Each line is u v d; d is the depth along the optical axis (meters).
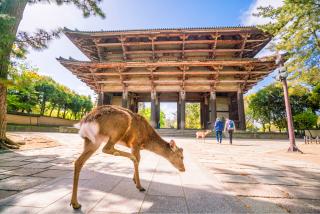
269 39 22.22
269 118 29.62
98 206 2.72
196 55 25.64
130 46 25.95
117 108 3.21
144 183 3.91
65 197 3.04
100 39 24.31
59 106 35.28
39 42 7.09
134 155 3.41
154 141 3.67
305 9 7.42
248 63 21.66
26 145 9.51
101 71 24.80
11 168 5.09
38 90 29.45
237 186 3.87
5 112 8.65
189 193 3.36
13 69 7.47
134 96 29.11
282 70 10.04
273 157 7.81
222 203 2.94
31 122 26.81
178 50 24.91
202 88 24.28
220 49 23.95
